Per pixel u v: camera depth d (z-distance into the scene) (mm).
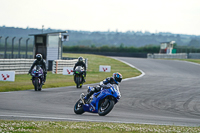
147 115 37812
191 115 40000
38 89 60531
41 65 61062
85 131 23047
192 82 90188
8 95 51688
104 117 33688
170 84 82438
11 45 130125
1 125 24094
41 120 29141
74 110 36219
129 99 52812
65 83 75125
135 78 97812
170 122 32188
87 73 110438
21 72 100438
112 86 33719
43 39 131250
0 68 92438
